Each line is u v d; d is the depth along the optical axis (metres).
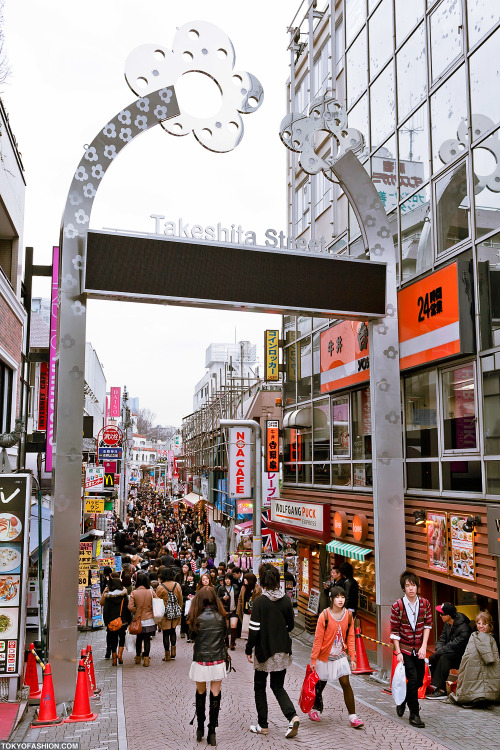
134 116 10.72
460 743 6.74
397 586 11.12
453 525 10.38
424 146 12.48
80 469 9.67
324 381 16.73
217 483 41.72
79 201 10.20
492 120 10.23
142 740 6.98
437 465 11.47
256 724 7.36
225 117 11.41
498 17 10.16
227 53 11.45
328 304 11.38
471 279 10.62
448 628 9.54
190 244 10.59
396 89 13.80
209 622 6.96
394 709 8.28
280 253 11.14
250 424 16.89
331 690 9.55
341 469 16.03
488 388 10.08
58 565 9.34
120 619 12.36
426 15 12.52
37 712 8.26
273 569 7.34
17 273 16.95
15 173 16.30
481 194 10.48
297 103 21.83
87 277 9.98
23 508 9.07
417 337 11.88
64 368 9.79
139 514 58.44
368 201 12.07
